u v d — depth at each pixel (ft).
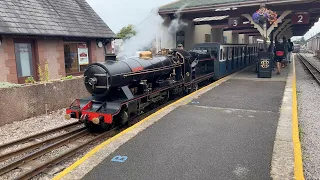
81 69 50.67
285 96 34.35
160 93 33.68
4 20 35.94
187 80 40.47
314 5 51.67
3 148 22.13
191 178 14.25
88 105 25.94
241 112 26.91
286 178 13.93
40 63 41.68
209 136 20.27
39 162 19.57
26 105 30.68
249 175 14.37
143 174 14.76
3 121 28.22
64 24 45.52
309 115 28.07
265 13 49.06
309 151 18.79
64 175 14.78
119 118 25.98
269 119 24.35
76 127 28.09
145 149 18.04
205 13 61.21
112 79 24.89
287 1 47.75
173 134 20.81
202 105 30.01
